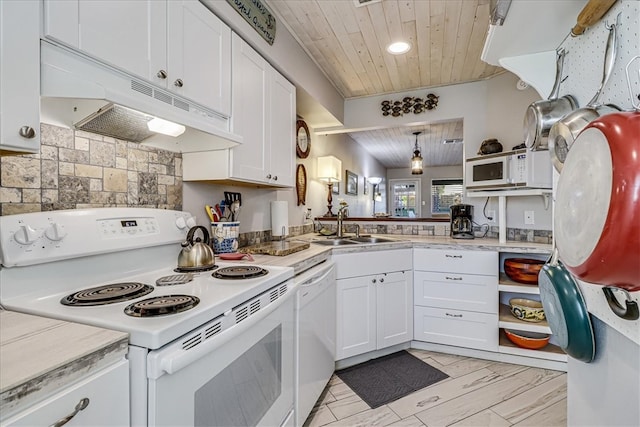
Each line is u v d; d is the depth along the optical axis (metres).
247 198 2.23
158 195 1.50
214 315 0.89
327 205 3.83
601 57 1.01
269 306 1.16
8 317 0.81
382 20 2.01
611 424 0.94
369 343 2.26
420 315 2.46
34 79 0.76
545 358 2.15
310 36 2.21
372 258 2.27
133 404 0.70
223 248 1.76
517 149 2.28
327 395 1.86
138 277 1.27
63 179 1.11
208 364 0.85
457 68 2.68
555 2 1.06
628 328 0.81
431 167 8.22
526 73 1.43
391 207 8.44
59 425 0.55
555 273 1.10
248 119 1.72
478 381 2.01
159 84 1.16
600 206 0.64
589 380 1.07
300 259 1.65
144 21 1.10
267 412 1.18
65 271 1.04
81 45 0.89
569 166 0.80
